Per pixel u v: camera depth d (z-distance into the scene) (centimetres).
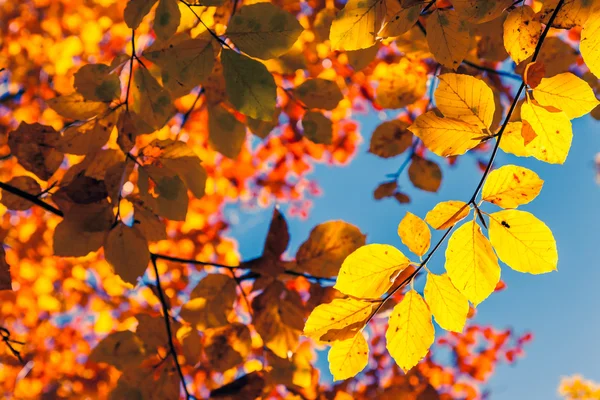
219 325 134
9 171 319
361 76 246
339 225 128
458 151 99
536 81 96
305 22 160
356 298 101
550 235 98
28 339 394
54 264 381
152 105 113
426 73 132
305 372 138
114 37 320
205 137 354
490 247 99
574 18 99
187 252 405
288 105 224
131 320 203
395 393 278
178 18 105
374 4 102
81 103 114
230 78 105
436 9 105
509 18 101
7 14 338
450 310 101
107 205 116
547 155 98
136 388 131
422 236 100
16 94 351
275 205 132
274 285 133
